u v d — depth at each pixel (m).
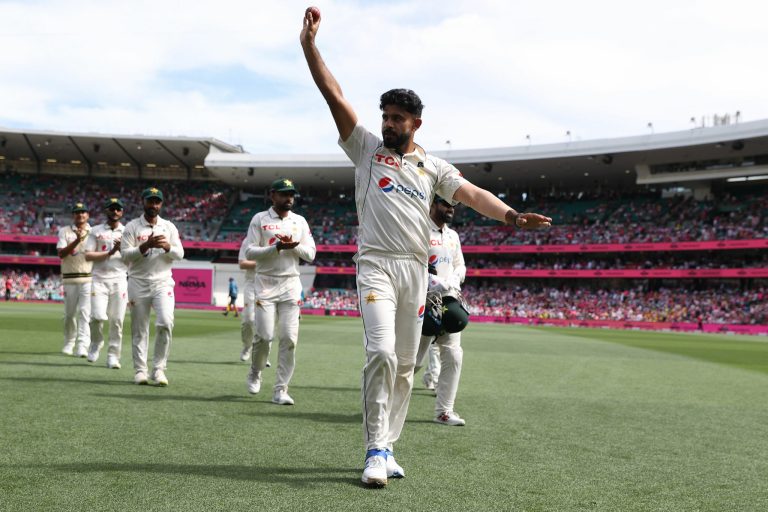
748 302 43.66
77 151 58.91
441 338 5.79
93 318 9.14
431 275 5.80
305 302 52.56
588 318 46.91
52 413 5.30
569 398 7.70
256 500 3.24
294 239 6.82
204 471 3.75
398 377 4.19
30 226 55.06
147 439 4.52
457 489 3.60
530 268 52.91
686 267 47.28
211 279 53.00
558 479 3.90
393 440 4.26
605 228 51.44
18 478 3.47
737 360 15.76
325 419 5.67
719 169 47.22
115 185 62.09
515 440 5.07
